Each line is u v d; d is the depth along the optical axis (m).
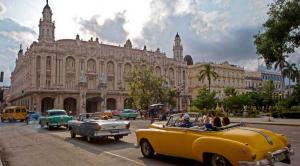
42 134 18.75
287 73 48.94
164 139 8.45
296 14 20.23
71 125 15.84
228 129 7.34
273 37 21.83
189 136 7.60
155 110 38.56
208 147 6.79
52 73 68.31
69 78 71.62
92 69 75.62
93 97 72.00
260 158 6.12
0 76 25.02
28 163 9.17
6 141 15.61
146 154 9.45
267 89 77.25
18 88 91.38
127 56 81.25
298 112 37.88
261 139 6.53
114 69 78.81
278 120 33.59
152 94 53.84
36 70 66.75
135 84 54.06
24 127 27.36
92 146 12.45
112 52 79.25
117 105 76.38
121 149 11.39
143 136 9.41
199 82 96.06
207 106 56.44
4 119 43.03
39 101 65.50
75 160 9.38
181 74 93.19
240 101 57.59
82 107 69.00
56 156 10.24
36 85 66.38
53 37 72.75
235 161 6.22
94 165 8.51
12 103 106.44
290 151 7.10
